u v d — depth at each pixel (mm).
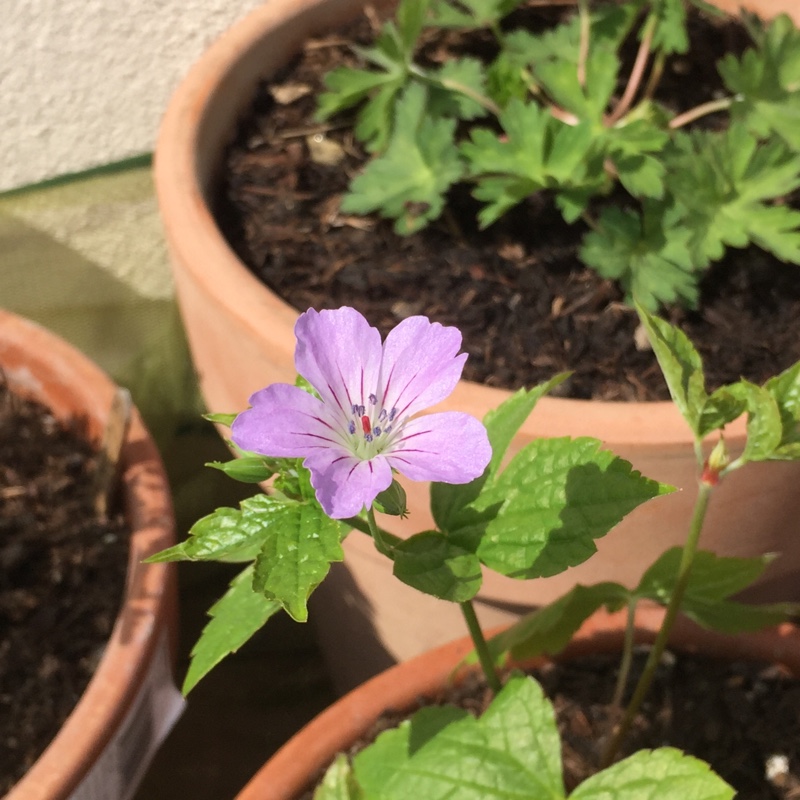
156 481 230
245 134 258
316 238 240
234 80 254
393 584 233
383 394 156
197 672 158
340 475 147
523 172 224
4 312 247
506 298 229
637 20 286
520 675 184
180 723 299
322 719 203
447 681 208
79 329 298
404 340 156
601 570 214
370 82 243
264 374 210
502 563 157
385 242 240
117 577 226
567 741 207
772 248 220
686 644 216
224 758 295
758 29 245
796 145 232
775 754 205
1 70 266
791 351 220
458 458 147
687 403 151
